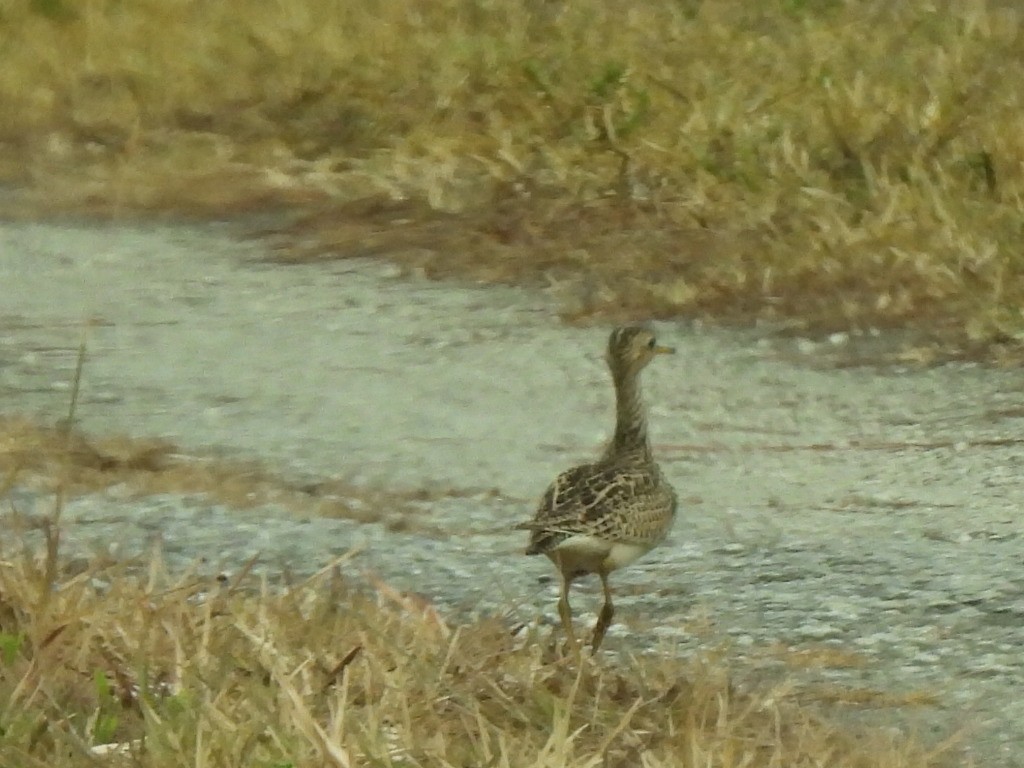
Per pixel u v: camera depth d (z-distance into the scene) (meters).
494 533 13.58
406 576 12.55
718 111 25.34
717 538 13.61
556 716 9.15
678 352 19.08
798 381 18.05
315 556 12.83
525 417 16.91
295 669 9.53
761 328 19.81
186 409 16.98
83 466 14.92
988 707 10.60
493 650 10.48
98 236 25.22
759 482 15.04
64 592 10.22
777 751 9.41
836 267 20.81
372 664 9.73
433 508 14.20
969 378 18.02
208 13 36.00
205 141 29.64
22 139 30.66
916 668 11.18
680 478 15.17
